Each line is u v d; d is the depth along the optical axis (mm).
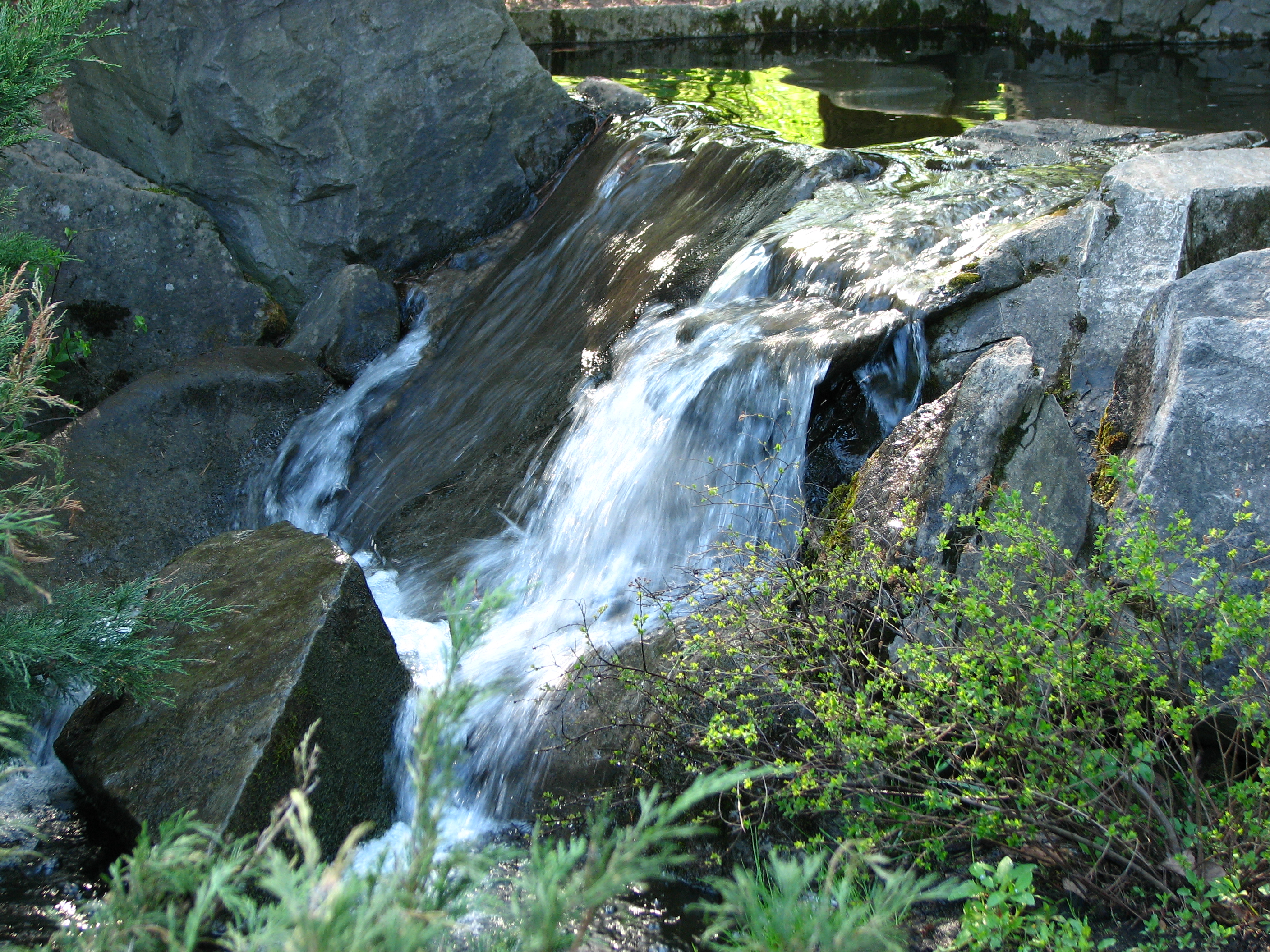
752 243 5875
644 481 4887
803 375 4629
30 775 4086
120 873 3463
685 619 4047
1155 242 4496
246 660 3926
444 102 7523
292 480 6461
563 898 1237
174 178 7656
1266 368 3445
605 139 7914
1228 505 3352
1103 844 2867
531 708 4055
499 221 7883
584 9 11680
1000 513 3207
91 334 6980
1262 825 2752
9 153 6801
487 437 6070
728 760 3514
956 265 4781
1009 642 2969
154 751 3680
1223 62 9930
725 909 1308
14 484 5703
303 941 1142
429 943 1317
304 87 7145
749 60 10609
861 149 6715
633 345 5684
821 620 3416
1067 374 4453
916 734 3064
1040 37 11391
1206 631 3100
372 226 7523
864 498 4051
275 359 6762
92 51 7488
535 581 4422
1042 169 6102
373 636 4211
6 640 3395
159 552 5871
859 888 3025
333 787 3824
